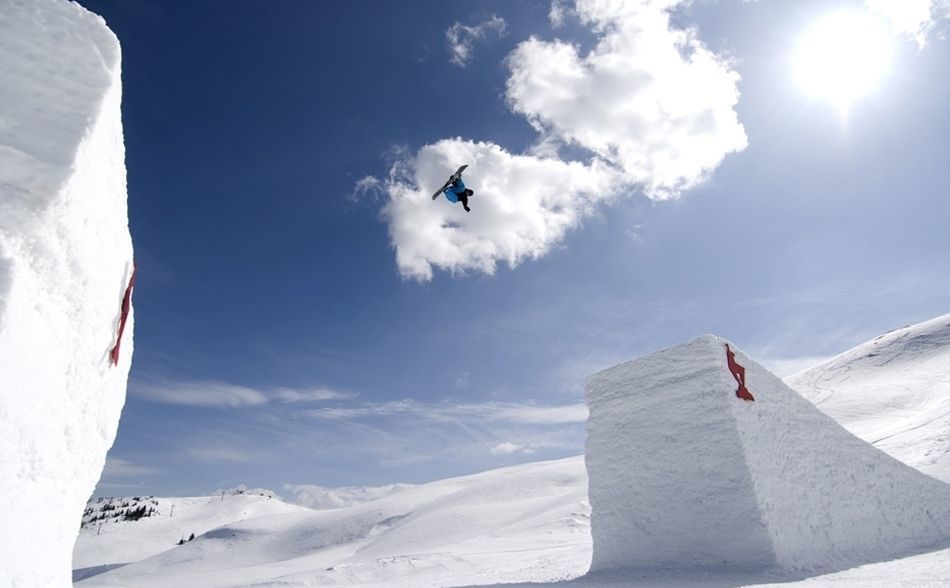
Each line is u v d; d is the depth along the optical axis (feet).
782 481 49.39
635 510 54.60
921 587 33.27
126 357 18.69
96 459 16.56
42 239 10.97
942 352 251.60
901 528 55.01
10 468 10.48
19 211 10.59
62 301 12.17
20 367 10.27
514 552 103.14
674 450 52.95
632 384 58.39
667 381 55.36
